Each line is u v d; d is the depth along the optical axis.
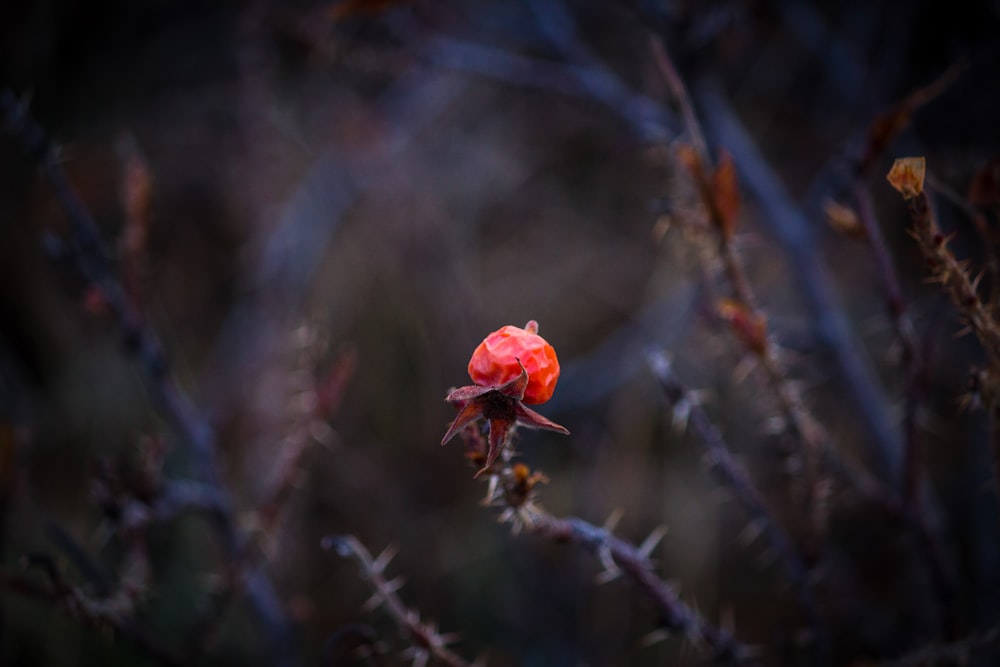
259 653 2.59
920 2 2.86
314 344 1.82
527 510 1.16
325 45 2.96
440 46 2.97
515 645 3.09
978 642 1.40
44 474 3.07
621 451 3.23
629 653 2.93
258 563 1.83
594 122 3.63
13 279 3.25
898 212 3.00
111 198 3.51
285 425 3.08
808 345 2.59
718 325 1.75
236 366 3.25
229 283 3.70
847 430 2.95
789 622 2.81
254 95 3.28
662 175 3.63
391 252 3.58
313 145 3.62
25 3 3.32
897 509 1.66
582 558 3.06
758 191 2.67
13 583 1.47
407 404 3.52
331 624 3.00
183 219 3.65
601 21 3.53
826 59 3.12
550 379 1.10
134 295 1.90
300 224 3.45
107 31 3.55
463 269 3.64
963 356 2.58
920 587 2.46
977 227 1.32
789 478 1.62
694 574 3.05
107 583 1.79
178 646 2.65
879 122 1.41
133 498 1.64
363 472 3.30
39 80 3.41
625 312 3.71
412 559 3.22
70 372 3.23
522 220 3.88
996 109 2.74
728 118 2.78
